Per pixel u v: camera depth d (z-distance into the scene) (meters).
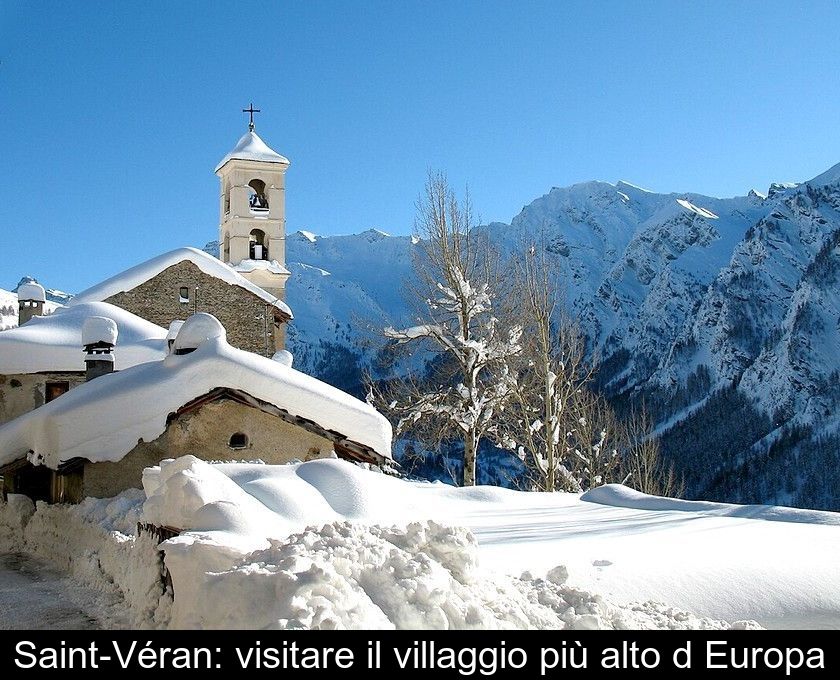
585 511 24.44
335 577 7.46
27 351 29.48
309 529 9.54
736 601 13.51
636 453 44.44
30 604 14.46
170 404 21.47
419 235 39.94
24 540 22.97
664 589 13.75
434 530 9.88
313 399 22.55
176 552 9.33
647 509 25.48
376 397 39.03
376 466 23.28
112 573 15.29
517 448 38.28
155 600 11.46
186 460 13.45
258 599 7.46
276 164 46.31
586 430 40.97
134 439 21.28
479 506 26.03
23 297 36.00
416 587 8.05
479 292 38.44
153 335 31.80
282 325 40.88
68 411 21.27
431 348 39.28
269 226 46.09
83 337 26.73
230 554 8.86
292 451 22.50
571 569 14.19
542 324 37.06
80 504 20.70
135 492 20.44
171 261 38.50
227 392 21.86
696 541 16.64
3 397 29.59
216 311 39.06
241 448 22.11
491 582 10.16
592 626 9.36
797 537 17.45
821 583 14.34
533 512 24.48
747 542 16.66
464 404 37.22
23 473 24.75
